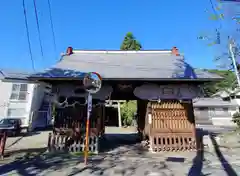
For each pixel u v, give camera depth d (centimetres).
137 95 863
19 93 1934
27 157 708
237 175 494
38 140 1234
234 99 3119
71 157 712
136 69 891
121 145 1023
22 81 895
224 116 2912
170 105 883
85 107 852
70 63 993
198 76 786
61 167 574
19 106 1909
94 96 852
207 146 902
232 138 1120
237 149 857
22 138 1345
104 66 945
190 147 839
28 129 1878
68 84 852
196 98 877
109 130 2062
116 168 564
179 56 1155
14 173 517
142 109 1122
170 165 598
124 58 1130
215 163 620
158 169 553
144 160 666
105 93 859
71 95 843
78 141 826
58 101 844
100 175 500
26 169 554
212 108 2972
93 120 839
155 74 811
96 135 825
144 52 1234
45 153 780
